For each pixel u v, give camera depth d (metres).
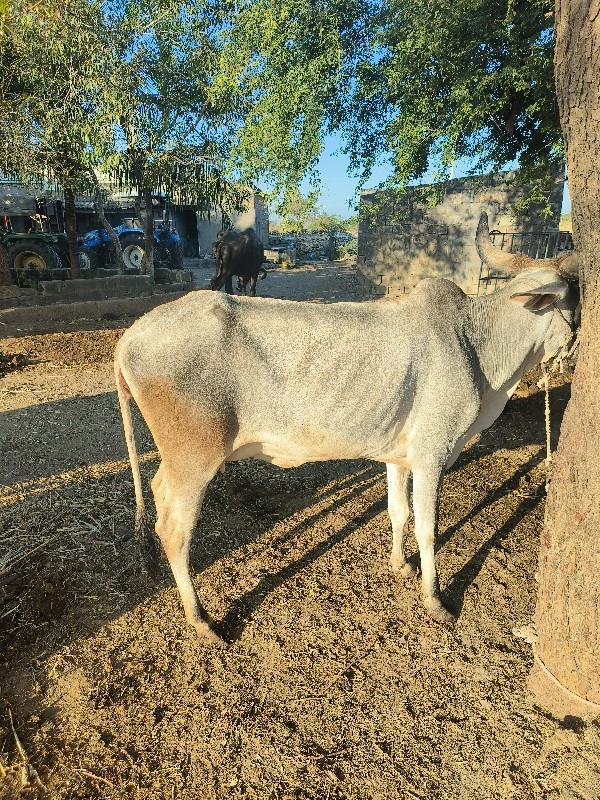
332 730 2.47
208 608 3.21
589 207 2.11
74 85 9.06
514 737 2.42
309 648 2.93
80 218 21.98
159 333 2.73
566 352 3.38
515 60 4.85
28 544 3.73
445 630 3.05
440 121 5.24
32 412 6.16
